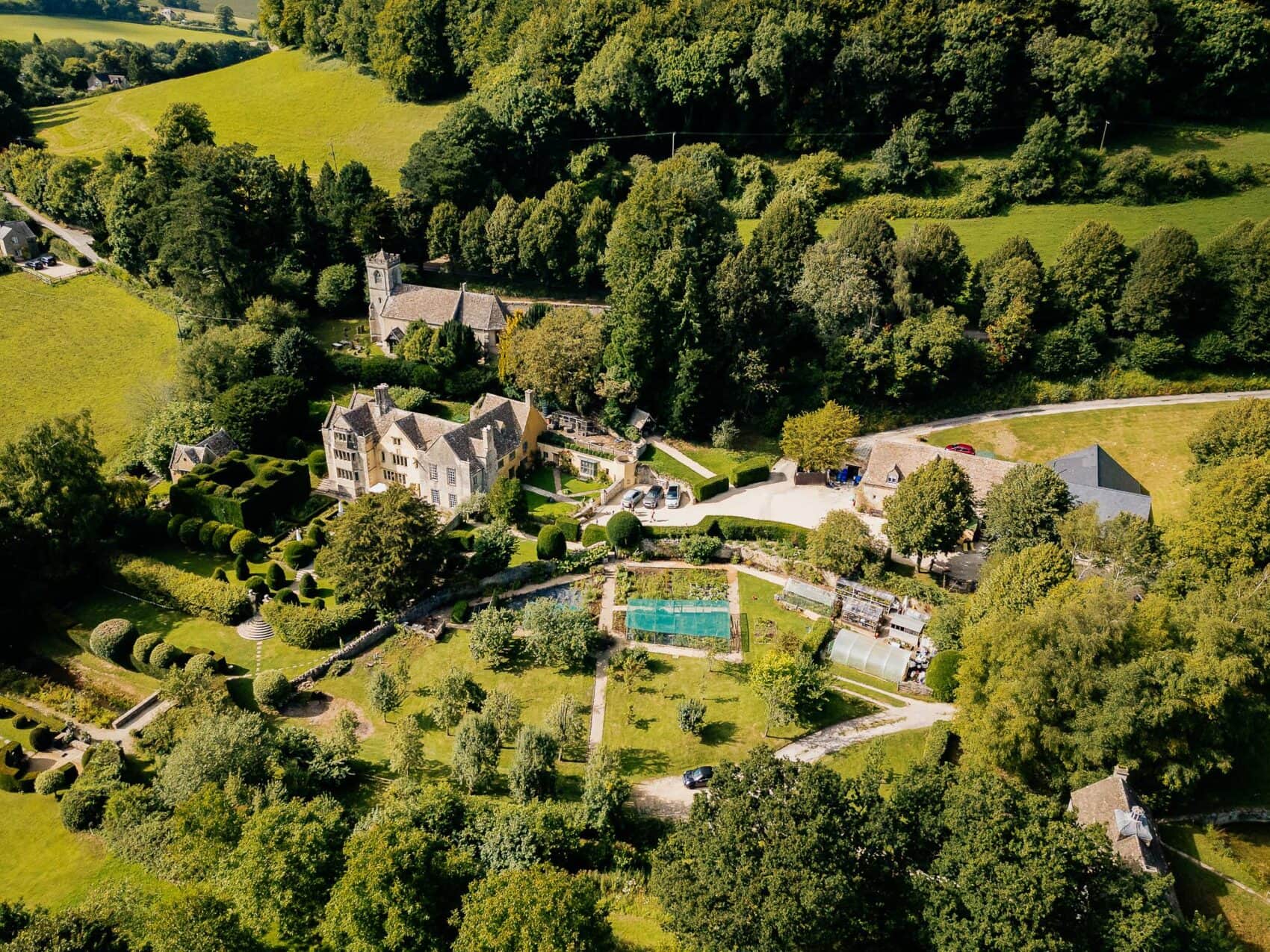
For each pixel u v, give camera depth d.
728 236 142.50
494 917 55.69
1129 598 83.56
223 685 87.44
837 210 161.00
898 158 161.12
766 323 129.38
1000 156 168.50
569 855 68.38
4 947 55.97
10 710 86.62
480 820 68.06
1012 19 166.75
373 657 92.81
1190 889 65.50
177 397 129.00
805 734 82.38
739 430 127.50
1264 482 87.12
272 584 100.56
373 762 80.56
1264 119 168.12
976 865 54.16
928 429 127.19
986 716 72.88
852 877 56.00
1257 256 123.94
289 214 158.88
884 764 78.62
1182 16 166.62
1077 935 53.06
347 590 96.19
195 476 112.88
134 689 91.25
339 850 65.12
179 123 181.62
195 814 67.50
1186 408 126.06
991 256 138.00
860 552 97.75
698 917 56.31
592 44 188.12
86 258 178.12
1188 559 89.44
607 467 119.62
